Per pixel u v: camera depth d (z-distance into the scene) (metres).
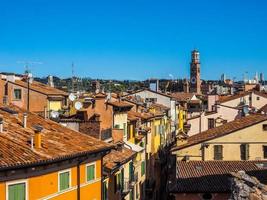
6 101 52.28
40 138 30.47
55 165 30.27
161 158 83.56
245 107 72.12
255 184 20.62
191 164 45.56
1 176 25.75
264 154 47.56
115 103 55.03
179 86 188.00
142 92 104.38
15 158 26.59
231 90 160.38
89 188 35.09
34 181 28.31
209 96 107.06
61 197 31.17
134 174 54.03
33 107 61.78
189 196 40.91
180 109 109.00
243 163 45.81
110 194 41.72
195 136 53.19
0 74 63.12
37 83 68.31
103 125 52.06
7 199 26.19
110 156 43.75
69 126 44.75
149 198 68.06
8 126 31.75
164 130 88.56
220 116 73.75
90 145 35.09
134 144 59.22
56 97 62.59
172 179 52.09
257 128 47.56
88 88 120.56
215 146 47.69
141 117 67.38
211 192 40.56
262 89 151.62
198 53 179.25
